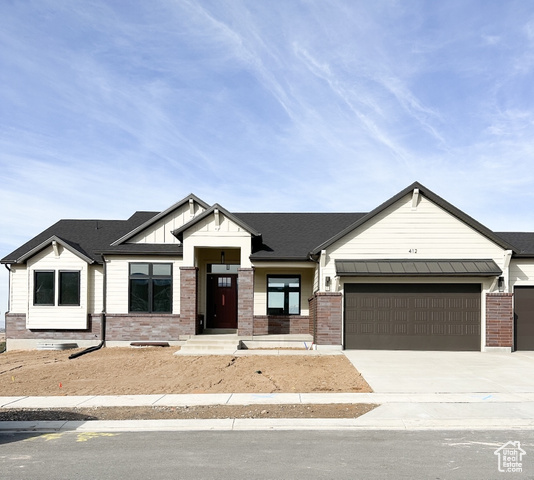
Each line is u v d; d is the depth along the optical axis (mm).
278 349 19047
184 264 20734
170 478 6551
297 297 22609
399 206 19125
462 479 6434
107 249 21891
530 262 19344
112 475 6684
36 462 7305
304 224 24188
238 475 6633
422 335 18781
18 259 22188
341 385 12797
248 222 24547
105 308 21766
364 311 18938
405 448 7887
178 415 10109
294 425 9359
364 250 19047
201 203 22203
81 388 12938
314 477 6543
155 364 16328
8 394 12312
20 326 22266
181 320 20672
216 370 15023
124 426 9414
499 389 12180
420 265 18609
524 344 19156
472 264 18609
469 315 18781
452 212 18859
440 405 10648
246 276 20375
